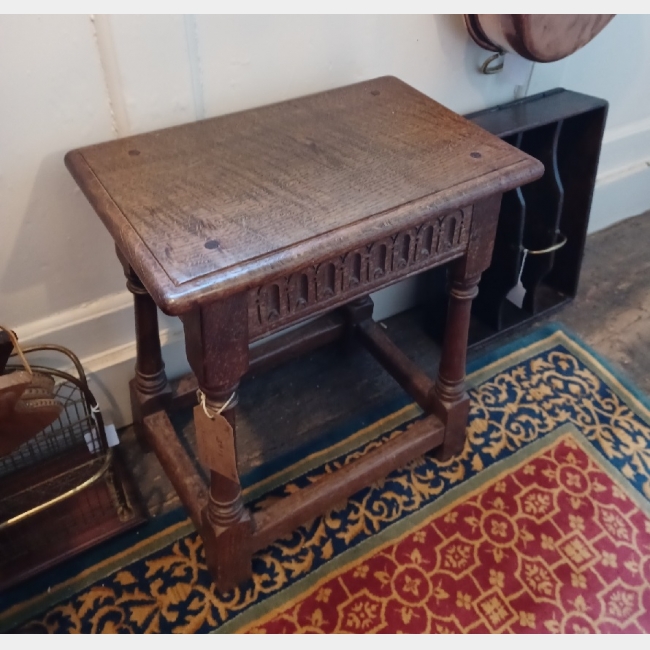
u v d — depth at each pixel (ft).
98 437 3.57
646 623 3.21
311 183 2.71
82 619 3.21
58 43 2.88
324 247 2.37
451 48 4.08
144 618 3.22
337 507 3.70
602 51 4.98
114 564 3.42
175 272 2.21
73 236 3.43
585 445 4.08
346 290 2.73
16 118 2.96
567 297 5.24
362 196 2.63
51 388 3.20
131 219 2.48
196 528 3.42
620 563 3.45
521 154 2.94
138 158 2.91
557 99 4.45
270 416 4.28
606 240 6.01
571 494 3.78
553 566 3.44
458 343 3.50
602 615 3.24
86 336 3.76
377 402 4.40
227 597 3.30
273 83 3.56
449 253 2.99
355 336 4.54
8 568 3.31
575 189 4.80
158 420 3.74
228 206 2.56
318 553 3.49
